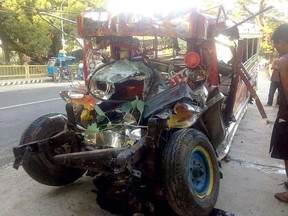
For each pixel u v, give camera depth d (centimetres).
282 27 333
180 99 328
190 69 355
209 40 363
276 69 336
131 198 327
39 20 2300
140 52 390
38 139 354
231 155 516
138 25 352
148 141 293
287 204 359
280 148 353
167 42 402
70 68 2281
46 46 2448
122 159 271
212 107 371
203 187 327
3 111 881
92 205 352
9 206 351
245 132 659
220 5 364
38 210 343
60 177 374
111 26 366
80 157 310
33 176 356
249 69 669
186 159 294
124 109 350
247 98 800
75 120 354
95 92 375
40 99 1138
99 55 405
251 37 688
